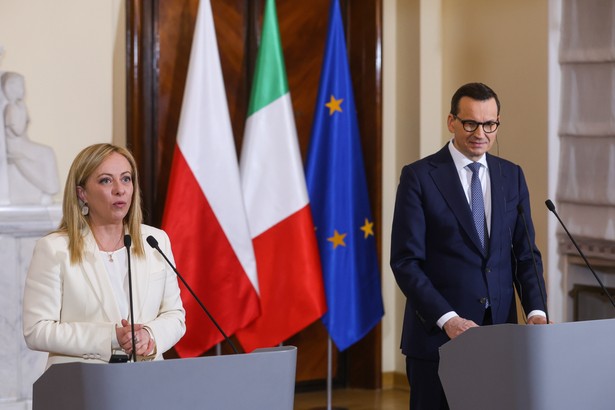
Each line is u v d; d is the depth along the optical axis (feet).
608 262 30.32
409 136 36.83
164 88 32.99
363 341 36.99
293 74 35.99
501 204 20.06
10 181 27.37
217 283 29.73
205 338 29.60
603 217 30.07
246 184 30.91
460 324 18.35
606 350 15.72
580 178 30.63
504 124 33.94
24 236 27.14
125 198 16.83
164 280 17.61
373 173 36.40
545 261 31.94
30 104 28.50
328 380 32.94
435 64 36.60
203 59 30.35
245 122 34.50
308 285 31.01
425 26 36.40
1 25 28.12
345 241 32.76
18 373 27.04
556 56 31.01
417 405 19.42
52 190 27.91
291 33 35.91
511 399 15.31
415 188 20.03
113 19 31.50
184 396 12.99
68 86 29.09
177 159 29.73
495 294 19.67
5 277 26.81
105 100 29.60
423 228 19.88
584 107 30.50
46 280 16.55
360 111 36.86
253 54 34.78
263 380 13.55
